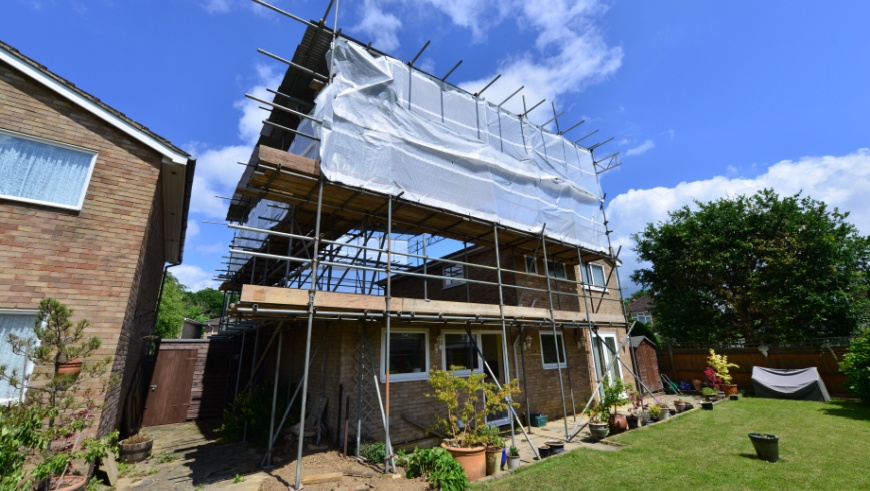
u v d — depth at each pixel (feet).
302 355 33.06
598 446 25.75
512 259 38.42
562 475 19.66
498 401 22.40
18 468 12.27
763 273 57.67
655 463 21.31
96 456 16.52
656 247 67.82
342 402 24.93
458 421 26.96
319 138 22.97
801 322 56.44
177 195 27.48
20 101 19.19
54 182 19.19
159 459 23.59
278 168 20.77
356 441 23.85
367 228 31.63
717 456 22.47
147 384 38.45
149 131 22.24
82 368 15.76
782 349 50.37
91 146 20.57
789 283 55.98
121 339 20.13
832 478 18.34
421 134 28.73
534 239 35.58
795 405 39.32
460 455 19.92
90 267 19.17
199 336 67.82
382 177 25.05
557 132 44.37
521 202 34.76
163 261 40.45
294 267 36.65
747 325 59.67
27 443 13.05
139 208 21.27
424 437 26.86
